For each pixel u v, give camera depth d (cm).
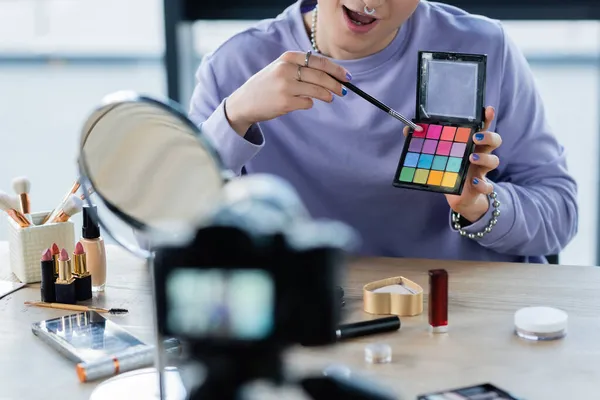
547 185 149
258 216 76
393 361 97
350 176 148
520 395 89
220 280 76
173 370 96
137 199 81
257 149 134
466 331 105
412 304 109
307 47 149
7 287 123
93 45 413
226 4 226
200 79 155
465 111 119
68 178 328
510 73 148
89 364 95
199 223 76
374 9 125
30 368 98
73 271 118
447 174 118
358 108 145
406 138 124
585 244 276
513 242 138
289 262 75
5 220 131
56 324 108
